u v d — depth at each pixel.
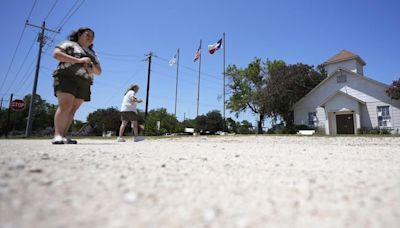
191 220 1.01
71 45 4.79
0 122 53.47
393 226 0.96
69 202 1.15
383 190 1.45
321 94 24.72
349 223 0.99
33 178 1.49
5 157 2.27
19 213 0.99
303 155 3.41
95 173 1.74
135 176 1.71
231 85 35.62
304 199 1.28
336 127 23.08
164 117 37.69
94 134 53.53
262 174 1.92
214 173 1.93
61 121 4.83
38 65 23.27
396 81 19.83
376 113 21.58
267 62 34.56
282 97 26.42
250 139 10.91
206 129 52.19
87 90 5.07
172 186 1.49
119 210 1.08
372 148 4.99
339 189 1.47
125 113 8.14
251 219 1.02
